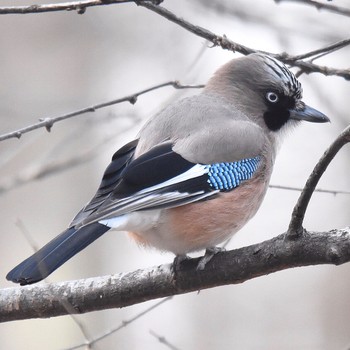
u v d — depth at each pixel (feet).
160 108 37.70
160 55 53.88
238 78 35.47
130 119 44.70
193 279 28.17
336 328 49.39
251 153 32.48
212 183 31.12
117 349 48.62
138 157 30.71
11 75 56.54
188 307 50.60
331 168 49.70
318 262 26.27
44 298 28.73
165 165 30.73
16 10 28.89
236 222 31.58
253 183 32.27
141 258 51.93
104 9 56.90
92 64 56.65
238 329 49.96
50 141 52.49
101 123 43.34
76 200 53.52
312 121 35.14
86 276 51.47
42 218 53.36
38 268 27.12
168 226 30.22
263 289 50.85
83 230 28.66
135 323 49.39
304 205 25.95
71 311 28.32
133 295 28.60
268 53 35.32
